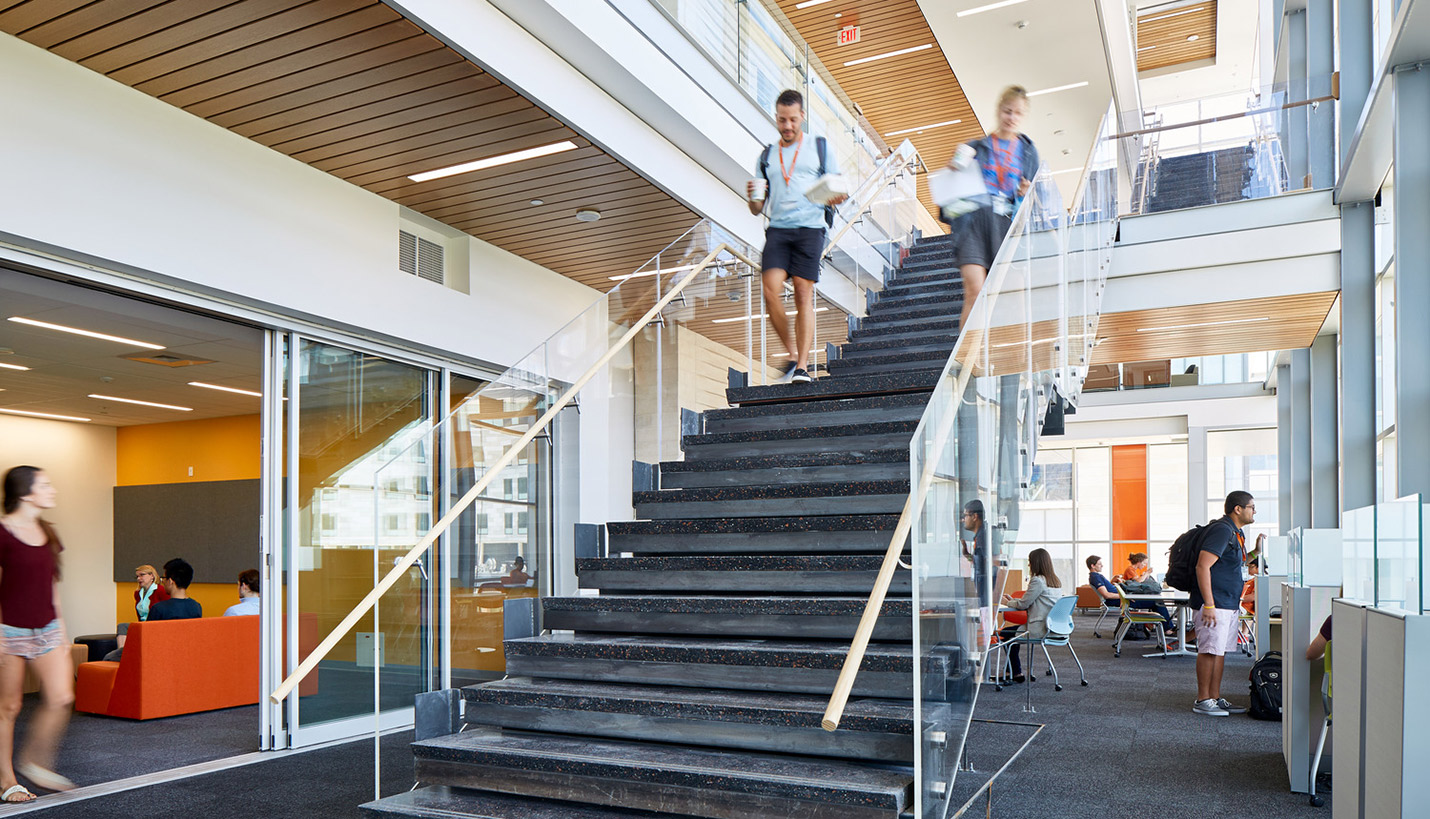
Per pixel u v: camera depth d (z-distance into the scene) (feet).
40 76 16.02
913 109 49.49
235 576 38.78
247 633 27.14
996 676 28.40
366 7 14.96
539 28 18.10
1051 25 38.86
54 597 17.28
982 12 38.01
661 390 21.71
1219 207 33.96
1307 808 14.99
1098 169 31.99
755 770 11.26
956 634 11.75
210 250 18.84
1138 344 42.39
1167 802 15.37
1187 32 62.90
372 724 22.62
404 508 15.92
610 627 15.08
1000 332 15.10
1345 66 28.86
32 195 15.84
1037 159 19.84
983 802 15.19
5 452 39.42
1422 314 20.88
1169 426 66.03
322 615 21.39
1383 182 29.37
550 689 13.61
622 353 20.98
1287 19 44.68
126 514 42.27
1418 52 20.59
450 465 16.71
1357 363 30.66
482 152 20.70
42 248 16.25
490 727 13.92
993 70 42.96
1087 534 70.13
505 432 18.07
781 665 12.97
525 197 23.50
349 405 23.11
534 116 19.03
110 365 29.50
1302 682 15.99
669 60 22.04
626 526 16.67
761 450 18.28
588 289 31.63
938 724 10.77
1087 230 28.37
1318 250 32.27
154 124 17.87
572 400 19.74
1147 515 68.64
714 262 23.21
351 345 22.97
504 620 15.35
